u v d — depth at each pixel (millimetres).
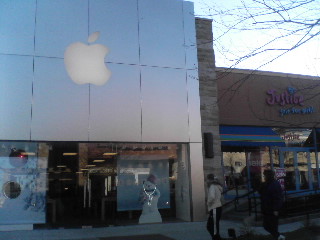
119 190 12461
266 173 8844
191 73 13797
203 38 14531
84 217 11914
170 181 13109
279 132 17844
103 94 12617
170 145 13312
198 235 10375
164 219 12820
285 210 12484
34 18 12281
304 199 14156
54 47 12344
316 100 18469
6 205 11328
